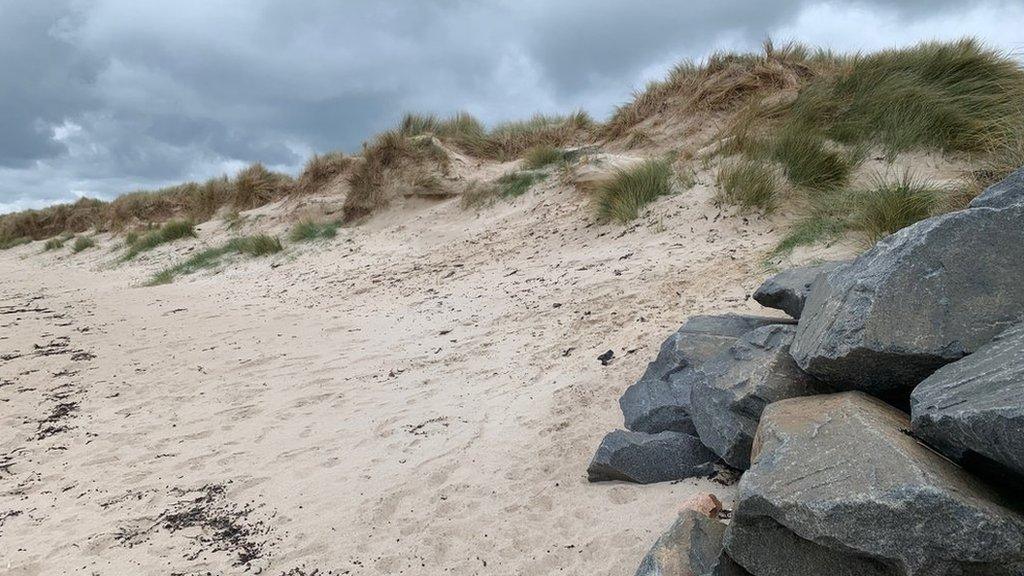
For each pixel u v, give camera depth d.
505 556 3.33
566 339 6.27
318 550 3.64
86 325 9.62
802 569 2.37
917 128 8.32
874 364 2.81
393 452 4.75
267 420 5.69
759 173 8.26
